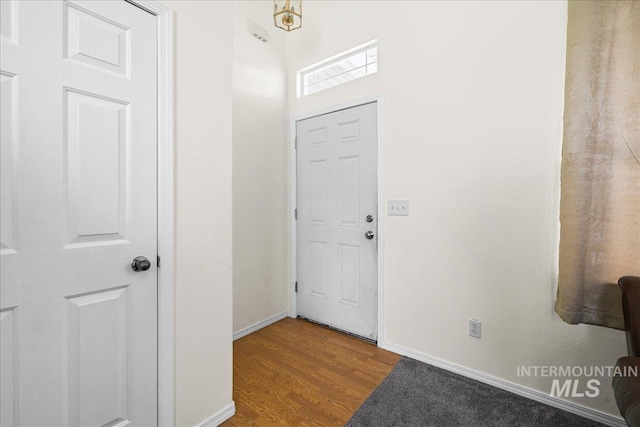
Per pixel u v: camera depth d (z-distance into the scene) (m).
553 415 1.49
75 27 0.98
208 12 1.37
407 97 2.05
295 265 2.80
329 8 2.50
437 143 1.92
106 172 1.05
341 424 1.44
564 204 1.39
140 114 1.14
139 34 1.13
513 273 1.66
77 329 1.00
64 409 0.97
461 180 1.83
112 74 1.06
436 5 1.92
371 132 2.27
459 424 1.43
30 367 0.90
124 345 1.11
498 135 1.70
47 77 0.92
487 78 1.74
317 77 2.78
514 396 1.63
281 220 2.79
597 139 1.33
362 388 1.72
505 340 1.69
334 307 2.53
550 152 1.55
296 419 1.47
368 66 2.40
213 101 1.39
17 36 0.87
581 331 1.48
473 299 1.80
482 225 1.76
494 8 1.71
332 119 2.50
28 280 0.90
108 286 1.06
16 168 0.87
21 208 0.88
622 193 1.29
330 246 2.54
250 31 2.47
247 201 2.47
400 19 2.08
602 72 1.32
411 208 2.04
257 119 2.55
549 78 1.54
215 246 1.41
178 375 1.27
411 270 2.05
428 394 1.66
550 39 1.54
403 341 2.10
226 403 1.47
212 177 1.39
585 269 1.35
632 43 1.27
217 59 1.41
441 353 1.93
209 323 1.39
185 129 1.28
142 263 1.12
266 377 1.83
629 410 0.78
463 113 1.82
